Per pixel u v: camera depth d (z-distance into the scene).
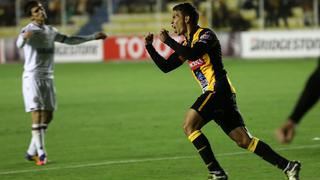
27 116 41.09
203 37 19.80
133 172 23.69
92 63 83.88
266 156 19.77
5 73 72.50
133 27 95.50
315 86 12.20
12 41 86.50
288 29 86.12
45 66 25.88
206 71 20.05
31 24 25.66
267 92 49.84
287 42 79.50
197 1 91.31
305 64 71.88
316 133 31.59
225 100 19.80
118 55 84.88
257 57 81.25
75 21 95.50
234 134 20.06
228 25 87.44
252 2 88.62
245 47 81.62
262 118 37.31
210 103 19.77
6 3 95.06
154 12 96.25
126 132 33.66
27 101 25.84
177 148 28.52
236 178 22.30
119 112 41.59
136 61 84.12
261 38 80.75
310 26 85.94
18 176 23.59
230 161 25.23
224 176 19.95
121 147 29.28
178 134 32.47
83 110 43.00
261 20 86.56
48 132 34.41
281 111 40.00
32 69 25.69
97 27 95.31
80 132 34.12
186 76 64.56
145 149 28.56
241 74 63.75
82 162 25.95
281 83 55.50
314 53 78.31
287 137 12.23
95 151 28.48
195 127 19.95
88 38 26.55
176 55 21.09
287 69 67.12
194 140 19.91
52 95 26.14
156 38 78.88
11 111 43.59
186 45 20.38
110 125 36.25
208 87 20.00
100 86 57.75
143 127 35.16
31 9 25.59
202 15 86.44
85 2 95.94
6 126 37.22
